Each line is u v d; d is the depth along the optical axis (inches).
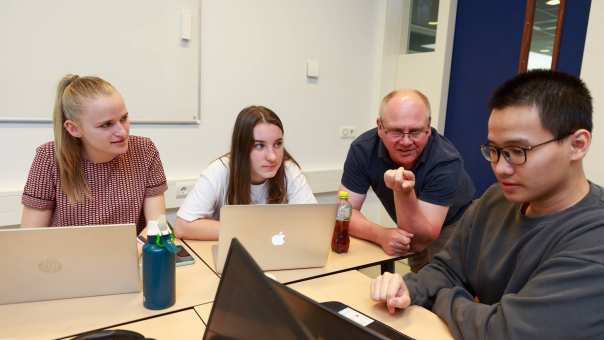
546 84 31.6
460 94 122.9
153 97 98.0
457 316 37.2
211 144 108.7
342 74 128.6
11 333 34.6
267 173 60.8
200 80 103.9
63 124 53.0
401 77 135.3
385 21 130.3
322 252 50.9
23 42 82.3
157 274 38.9
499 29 111.3
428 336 36.8
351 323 24.7
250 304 24.4
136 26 93.4
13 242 36.9
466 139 122.8
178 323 37.3
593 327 28.8
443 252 49.1
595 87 82.1
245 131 59.6
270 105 116.2
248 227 46.3
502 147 33.1
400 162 65.2
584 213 33.3
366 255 57.9
